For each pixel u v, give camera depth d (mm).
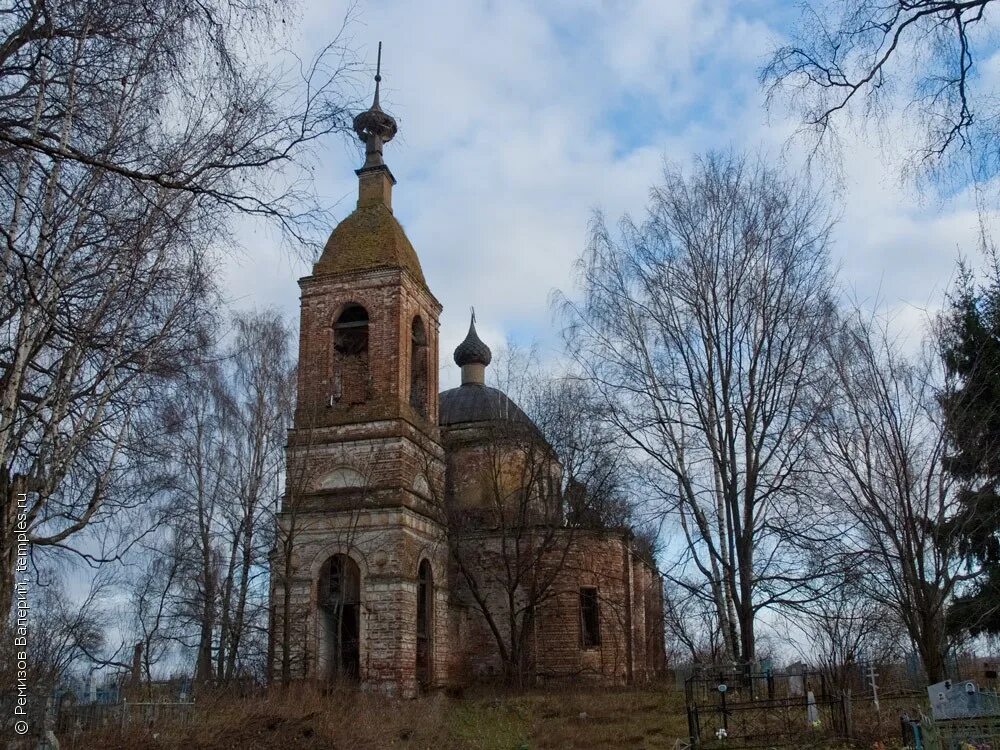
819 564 22406
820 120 10625
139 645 33875
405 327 34406
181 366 15344
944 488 16281
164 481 22922
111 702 20781
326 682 27953
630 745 20922
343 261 35062
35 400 13156
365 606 30594
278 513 32344
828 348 20359
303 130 9305
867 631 21266
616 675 36344
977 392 17562
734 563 23906
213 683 28047
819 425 20281
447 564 35125
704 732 20547
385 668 29688
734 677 21453
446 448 40906
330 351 34125
